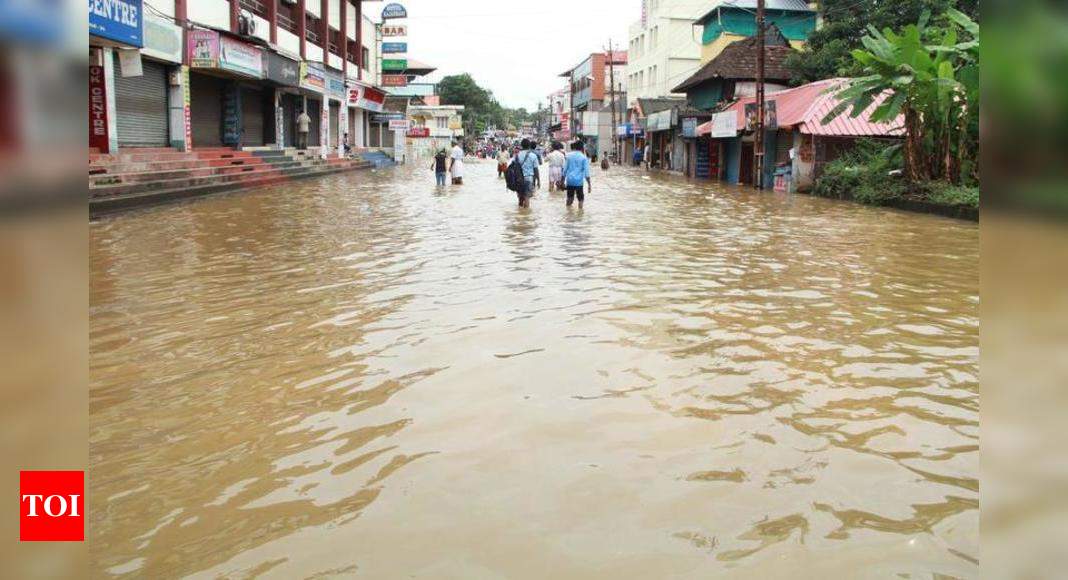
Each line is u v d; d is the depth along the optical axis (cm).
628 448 362
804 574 261
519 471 338
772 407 416
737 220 1398
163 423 396
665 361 495
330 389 445
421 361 495
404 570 263
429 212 1501
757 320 607
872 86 1711
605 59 6581
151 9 1844
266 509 307
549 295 695
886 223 1364
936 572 262
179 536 286
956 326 593
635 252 966
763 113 2475
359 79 4191
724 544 280
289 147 3166
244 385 454
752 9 3694
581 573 261
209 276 792
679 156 3828
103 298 688
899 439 375
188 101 2097
